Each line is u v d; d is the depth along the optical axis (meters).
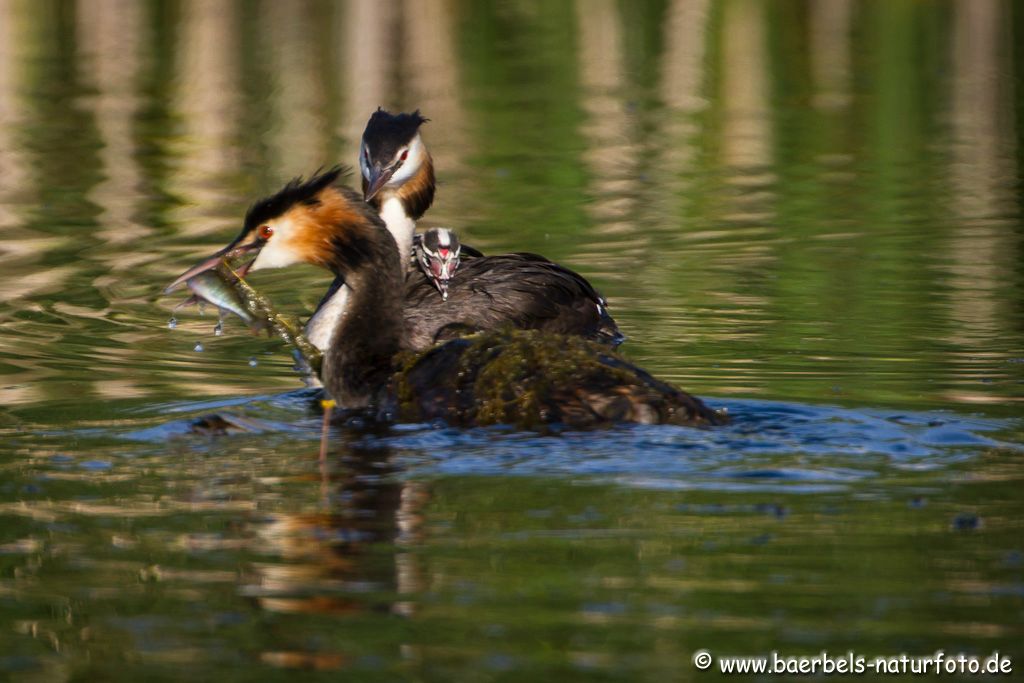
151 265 19.67
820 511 9.42
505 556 8.77
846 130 29.83
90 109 32.03
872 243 20.52
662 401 11.41
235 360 15.07
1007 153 27.25
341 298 15.82
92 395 13.40
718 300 17.45
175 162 26.67
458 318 15.86
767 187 24.66
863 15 46.12
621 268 19.30
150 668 7.50
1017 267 18.81
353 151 27.27
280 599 8.27
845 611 7.91
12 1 47.97
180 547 9.07
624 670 7.33
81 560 8.90
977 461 10.51
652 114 31.69
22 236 21.30
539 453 10.75
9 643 7.79
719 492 9.83
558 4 48.66
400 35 42.94
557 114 31.69
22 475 10.60
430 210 23.02
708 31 43.81
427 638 7.72
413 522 9.40
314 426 11.92
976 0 48.06
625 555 8.73
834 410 12.02
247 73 36.91
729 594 8.15
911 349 14.85
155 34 43.03
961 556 8.61
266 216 13.80
